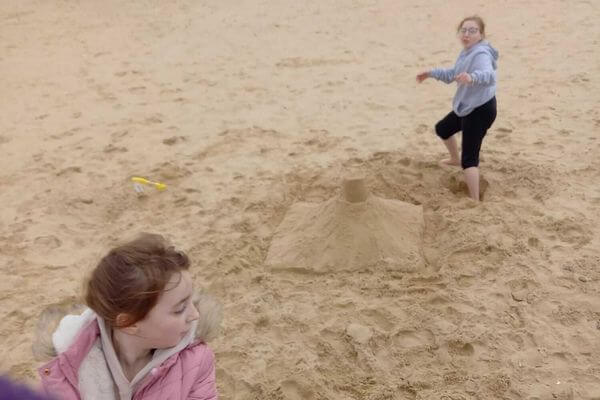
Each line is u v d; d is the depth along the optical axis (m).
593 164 5.52
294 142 6.40
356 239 4.34
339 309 3.93
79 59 9.45
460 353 3.56
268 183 5.58
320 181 5.55
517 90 7.34
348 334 3.69
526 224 4.65
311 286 4.16
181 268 1.75
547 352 3.51
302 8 11.77
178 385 1.84
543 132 6.22
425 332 3.70
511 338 3.62
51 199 5.53
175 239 4.80
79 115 7.38
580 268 4.16
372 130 6.59
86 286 1.73
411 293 4.03
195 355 1.90
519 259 4.27
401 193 5.26
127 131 6.86
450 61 8.59
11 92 8.21
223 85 8.12
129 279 1.65
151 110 7.42
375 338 3.66
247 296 4.10
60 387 1.79
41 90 8.24
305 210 4.98
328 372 3.46
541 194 5.05
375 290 4.07
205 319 1.95
